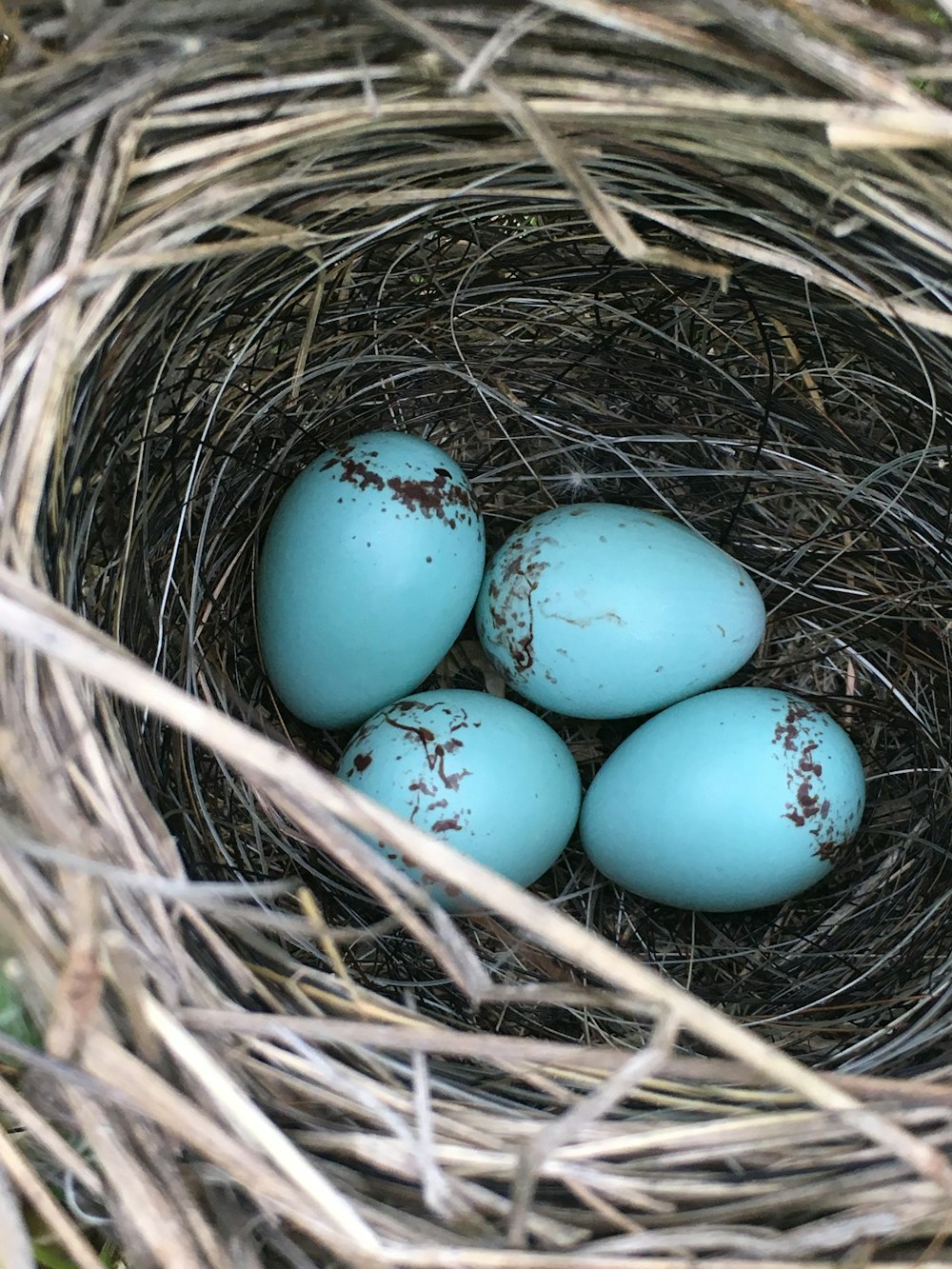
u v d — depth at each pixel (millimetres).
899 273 54
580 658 60
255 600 63
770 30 45
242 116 48
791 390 66
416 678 62
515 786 58
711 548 63
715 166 53
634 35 48
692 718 60
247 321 57
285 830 61
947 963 58
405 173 54
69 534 49
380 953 60
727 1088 48
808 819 58
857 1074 52
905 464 64
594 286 64
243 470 62
